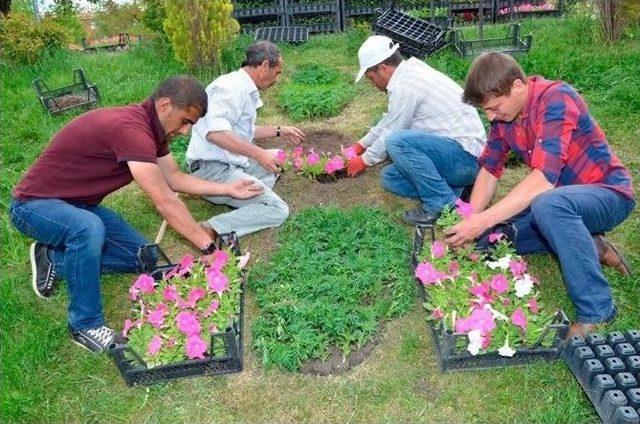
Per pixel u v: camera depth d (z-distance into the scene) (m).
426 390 2.70
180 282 3.12
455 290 2.92
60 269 3.37
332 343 2.96
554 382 2.66
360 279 3.29
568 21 7.78
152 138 2.95
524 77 2.73
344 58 7.55
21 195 2.99
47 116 5.82
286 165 4.54
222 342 2.80
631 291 3.15
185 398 2.74
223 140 3.76
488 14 12.86
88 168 2.98
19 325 3.23
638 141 4.66
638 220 3.74
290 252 3.60
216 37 6.97
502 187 4.29
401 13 7.55
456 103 3.78
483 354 2.70
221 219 3.79
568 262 2.72
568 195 2.71
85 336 3.00
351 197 4.33
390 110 3.91
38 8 12.21
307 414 2.63
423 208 3.88
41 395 2.78
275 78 4.08
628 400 2.33
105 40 20.20
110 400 2.74
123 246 3.45
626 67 5.86
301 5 11.92
